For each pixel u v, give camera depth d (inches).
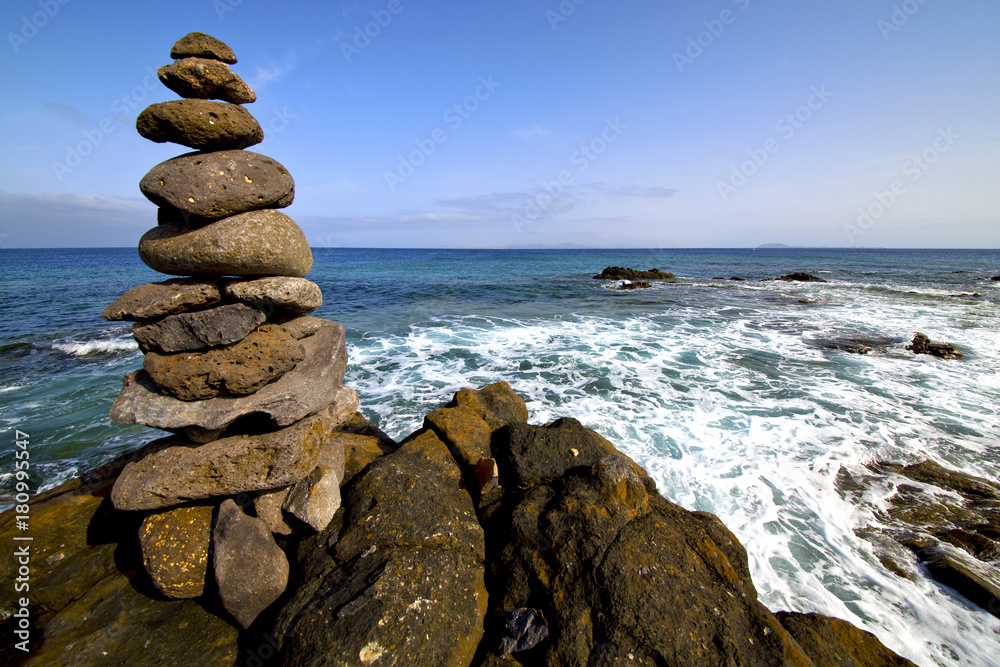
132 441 275.3
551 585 128.8
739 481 226.4
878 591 161.2
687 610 118.3
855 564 173.8
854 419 298.0
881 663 122.1
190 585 136.7
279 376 155.9
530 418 299.7
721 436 273.0
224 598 127.6
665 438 270.1
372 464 175.2
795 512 204.1
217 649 126.0
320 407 160.1
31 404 328.2
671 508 160.4
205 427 139.9
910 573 169.0
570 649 113.8
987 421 295.7
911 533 190.2
